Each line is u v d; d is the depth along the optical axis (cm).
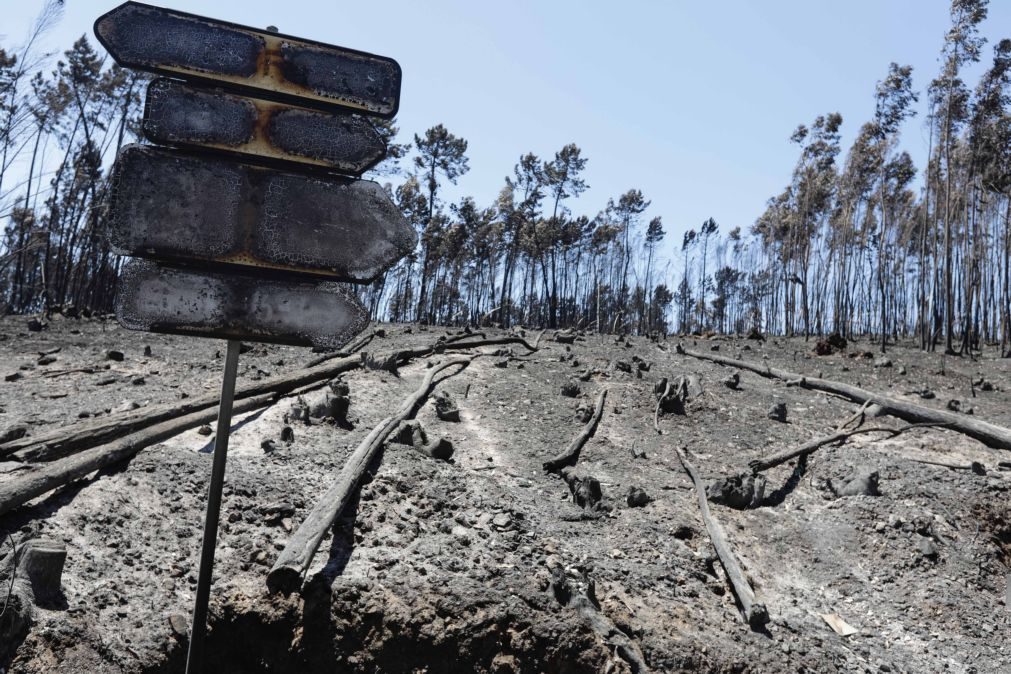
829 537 747
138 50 308
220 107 317
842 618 629
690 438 963
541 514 673
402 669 466
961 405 1245
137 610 434
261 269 317
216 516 318
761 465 878
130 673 398
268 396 857
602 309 4659
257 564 500
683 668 498
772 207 3741
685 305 4944
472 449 827
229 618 460
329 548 526
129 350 1155
